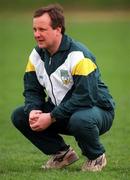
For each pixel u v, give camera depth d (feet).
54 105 65.72
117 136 91.86
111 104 65.36
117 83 150.61
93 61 63.52
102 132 66.03
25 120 66.39
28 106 65.87
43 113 64.39
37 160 75.36
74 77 63.05
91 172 65.36
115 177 64.18
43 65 64.85
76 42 64.03
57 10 63.00
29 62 66.13
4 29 310.86
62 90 64.13
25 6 391.86
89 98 62.80
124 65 187.83
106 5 392.47
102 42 258.57
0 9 388.37
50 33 62.69
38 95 66.59
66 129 66.44
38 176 64.44
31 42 256.73
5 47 241.55
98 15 371.76
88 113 62.85
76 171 66.90
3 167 71.10
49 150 68.13
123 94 133.49
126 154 79.10
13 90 140.67
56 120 64.54
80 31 301.02
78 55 62.80
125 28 312.91
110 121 65.57
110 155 78.23
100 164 65.92
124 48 236.63
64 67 63.36
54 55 63.62
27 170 68.59
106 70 176.24
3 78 161.68
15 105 120.98
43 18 62.54
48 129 66.90
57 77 63.77
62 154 68.49
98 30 305.53
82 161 73.41
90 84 62.64
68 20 351.46
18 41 261.85
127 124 101.24
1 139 90.89
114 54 217.77
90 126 62.80
